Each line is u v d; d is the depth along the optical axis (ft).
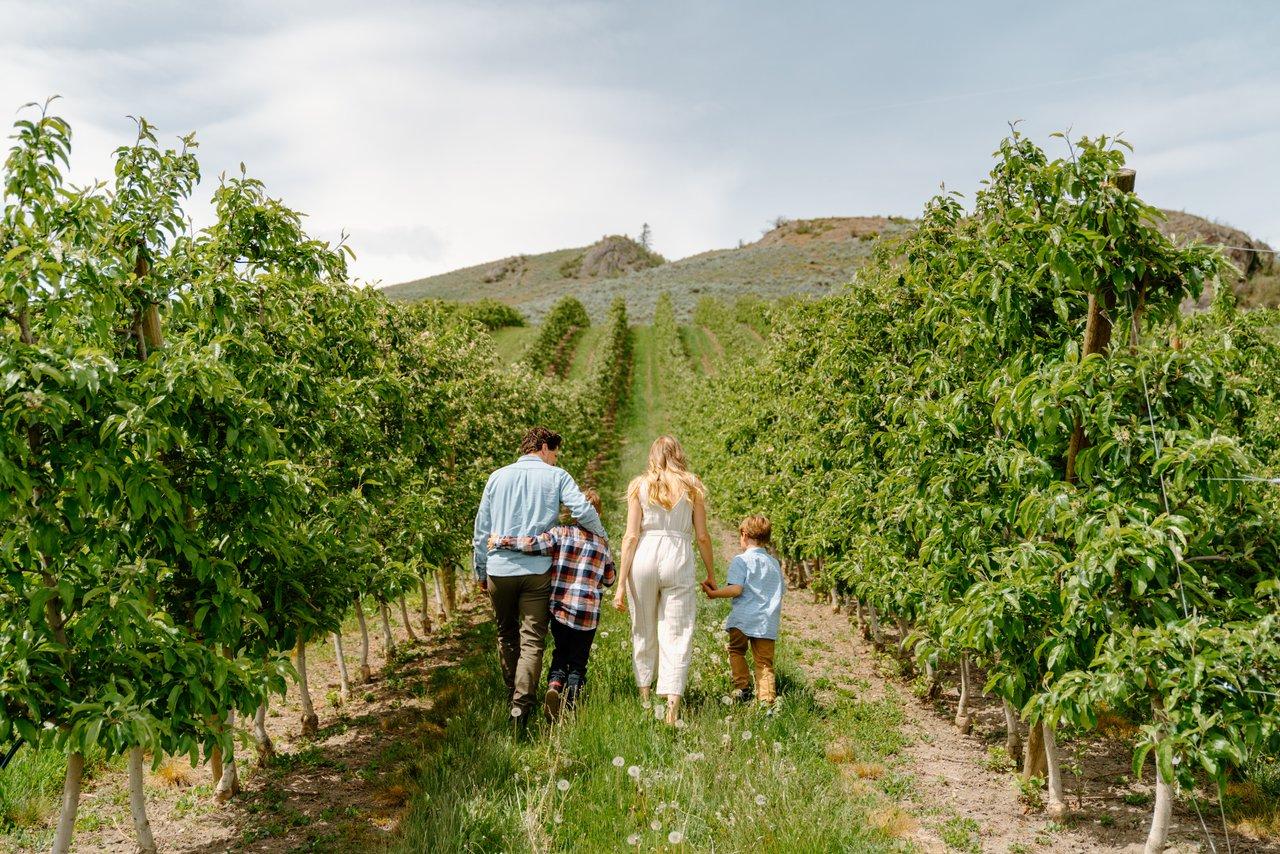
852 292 22.43
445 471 29.63
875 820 12.96
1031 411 10.90
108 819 13.73
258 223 15.48
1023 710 11.04
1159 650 9.78
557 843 11.91
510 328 197.57
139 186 12.64
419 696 20.89
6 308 9.71
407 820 12.65
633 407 123.34
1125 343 11.52
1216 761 9.12
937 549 14.14
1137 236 10.88
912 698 20.49
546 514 17.15
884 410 18.67
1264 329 17.30
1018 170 13.01
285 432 15.03
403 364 24.13
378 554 20.35
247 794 14.66
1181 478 9.68
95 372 9.11
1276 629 9.37
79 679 10.18
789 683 19.92
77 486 9.26
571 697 17.17
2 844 12.71
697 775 13.51
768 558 18.93
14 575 9.78
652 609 17.58
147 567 11.26
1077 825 13.04
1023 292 12.37
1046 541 12.62
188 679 10.43
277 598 13.51
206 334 13.89
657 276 277.64
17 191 10.54
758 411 37.24
